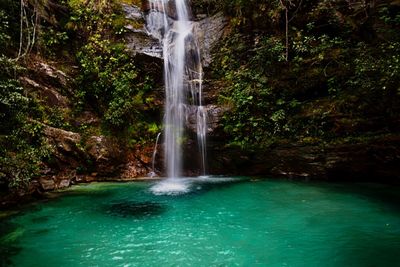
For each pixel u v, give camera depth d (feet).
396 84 30.60
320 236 20.08
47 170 32.73
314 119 36.11
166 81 43.68
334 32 37.52
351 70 34.65
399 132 31.86
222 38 44.73
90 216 24.47
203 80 43.19
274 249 18.40
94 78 41.42
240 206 26.73
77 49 43.09
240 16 43.19
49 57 40.19
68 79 39.88
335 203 26.89
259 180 36.60
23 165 28.55
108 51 42.47
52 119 36.17
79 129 38.34
